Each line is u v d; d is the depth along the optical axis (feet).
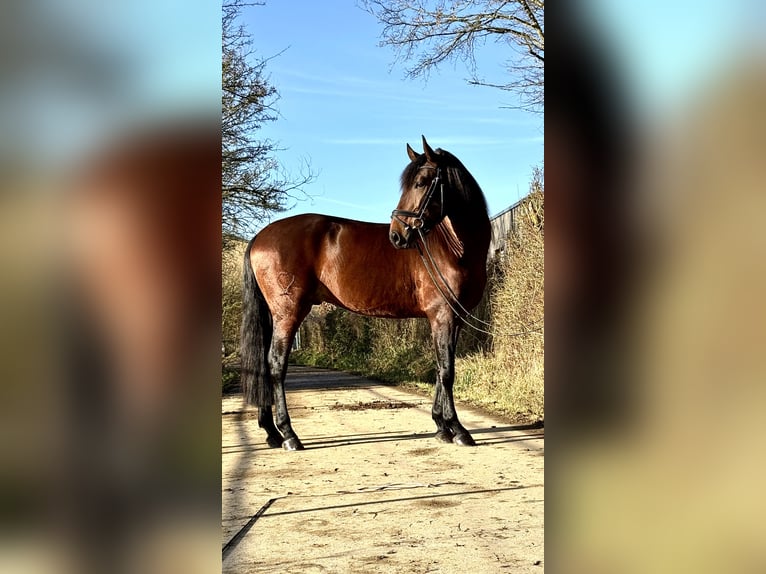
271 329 19.22
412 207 17.34
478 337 30.89
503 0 26.55
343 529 10.36
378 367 41.78
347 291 18.70
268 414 18.70
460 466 15.10
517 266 26.14
